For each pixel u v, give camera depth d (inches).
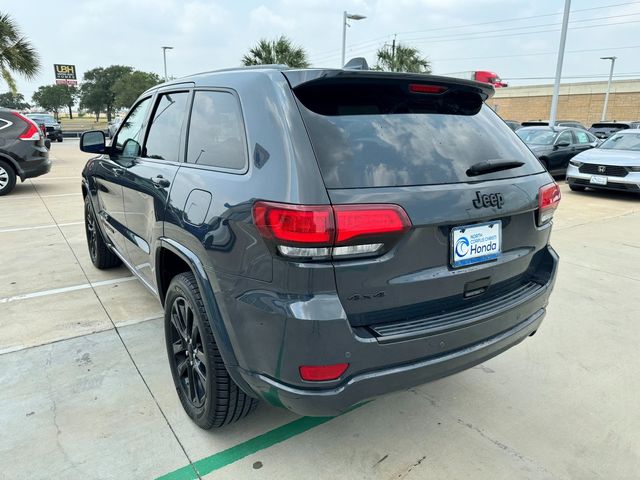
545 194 95.8
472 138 90.7
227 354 80.8
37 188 399.9
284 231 68.2
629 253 228.5
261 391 76.9
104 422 99.1
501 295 91.3
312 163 70.8
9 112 357.7
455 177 81.4
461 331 80.0
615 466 90.8
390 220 71.0
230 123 87.7
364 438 97.0
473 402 110.2
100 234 179.9
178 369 102.9
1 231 252.1
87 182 179.5
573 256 223.1
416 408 107.6
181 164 101.7
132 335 135.8
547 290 97.8
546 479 87.2
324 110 78.2
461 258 81.1
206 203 84.2
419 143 82.0
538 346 137.3
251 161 78.3
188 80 111.5
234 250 76.0
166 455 90.7
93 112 3193.9
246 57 808.9
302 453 92.4
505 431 100.1
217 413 90.6
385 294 74.2
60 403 104.7
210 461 89.5
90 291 168.2
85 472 85.9
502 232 88.0
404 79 83.9
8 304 156.2
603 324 151.7
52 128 1077.1
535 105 1691.7
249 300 74.0
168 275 110.9
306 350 69.3
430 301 79.7
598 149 410.6
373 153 76.0
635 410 108.0
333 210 68.1
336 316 68.9
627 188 365.1
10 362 120.6
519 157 97.3
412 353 75.9
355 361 71.5
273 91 79.8
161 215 102.0
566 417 105.2
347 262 70.0
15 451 90.3
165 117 117.6
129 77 2048.5
